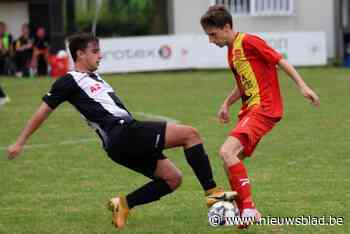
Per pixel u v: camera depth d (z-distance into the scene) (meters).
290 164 24.67
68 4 79.12
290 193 20.47
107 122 16.19
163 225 17.56
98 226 17.67
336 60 65.38
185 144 16.41
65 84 16.33
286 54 61.91
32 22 67.38
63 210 19.38
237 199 16.64
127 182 22.67
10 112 40.62
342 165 24.30
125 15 81.62
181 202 19.80
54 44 66.81
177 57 61.59
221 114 18.39
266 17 69.50
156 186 16.73
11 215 18.98
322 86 48.88
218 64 61.78
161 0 78.31
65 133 32.88
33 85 54.31
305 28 69.94
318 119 34.84
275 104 16.91
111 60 61.03
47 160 26.61
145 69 61.44
